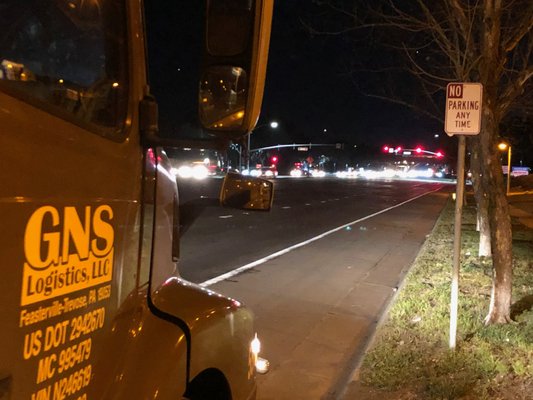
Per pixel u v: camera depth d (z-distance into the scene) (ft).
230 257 41.34
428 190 180.34
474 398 16.24
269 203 9.50
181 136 7.59
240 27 7.27
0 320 4.88
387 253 46.73
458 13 27.53
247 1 7.27
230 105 7.36
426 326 22.71
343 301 29.60
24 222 5.15
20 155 5.11
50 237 5.50
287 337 23.35
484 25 23.15
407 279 33.32
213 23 7.32
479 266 37.09
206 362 8.39
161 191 8.65
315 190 152.05
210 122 7.44
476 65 28.55
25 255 5.16
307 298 29.99
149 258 7.98
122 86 7.16
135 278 7.45
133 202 7.30
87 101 6.59
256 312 26.91
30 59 5.93
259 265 38.63
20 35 5.82
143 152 7.61
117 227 6.84
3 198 4.91
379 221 74.38
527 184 203.92
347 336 23.75
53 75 6.19
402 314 24.80
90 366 6.25
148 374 7.23
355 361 20.67
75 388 5.98
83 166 6.07
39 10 6.01
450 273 34.76
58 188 5.62
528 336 20.97
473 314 24.52
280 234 55.93
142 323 7.67
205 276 34.45
